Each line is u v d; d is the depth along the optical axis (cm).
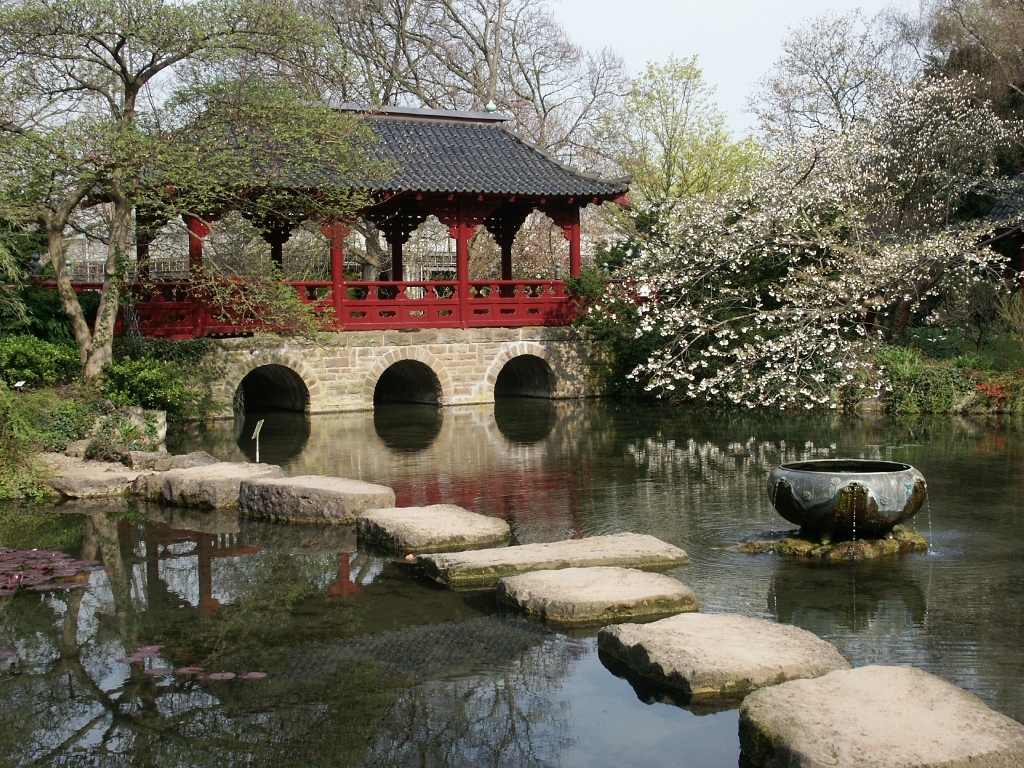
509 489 1527
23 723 724
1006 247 3156
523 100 4522
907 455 1777
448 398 2717
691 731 693
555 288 2919
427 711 734
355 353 2619
